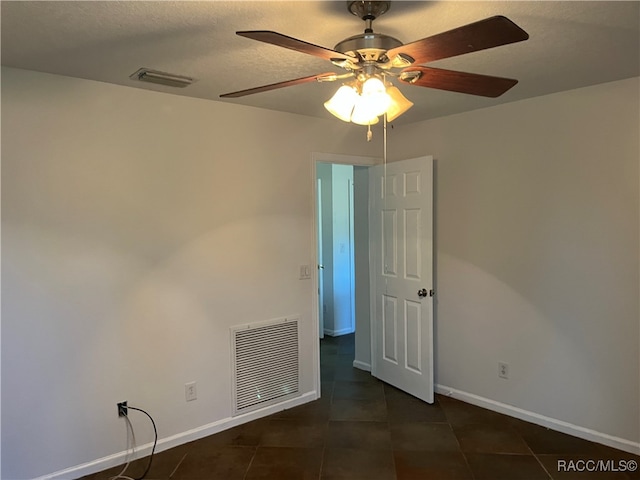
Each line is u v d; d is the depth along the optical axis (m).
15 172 2.38
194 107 2.99
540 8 1.71
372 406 3.55
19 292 2.41
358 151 3.92
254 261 3.32
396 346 3.89
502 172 3.27
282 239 3.47
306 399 3.66
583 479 2.51
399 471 2.63
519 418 3.26
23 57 2.20
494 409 3.41
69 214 2.54
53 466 2.53
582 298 2.92
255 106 3.25
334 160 3.76
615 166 2.74
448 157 3.61
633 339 2.73
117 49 2.10
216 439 3.06
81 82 2.55
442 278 3.71
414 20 1.80
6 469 2.41
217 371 3.15
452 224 3.61
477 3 1.65
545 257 3.07
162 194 2.87
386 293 3.98
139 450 2.83
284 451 2.88
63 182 2.52
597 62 2.37
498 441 2.96
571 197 2.93
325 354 4.90
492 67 2.44
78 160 2.56
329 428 3.19
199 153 3.02
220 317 3.16
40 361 2.48
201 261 3.05
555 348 3.06
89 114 2.59
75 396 2.59
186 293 2.99
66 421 2.57
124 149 2.71
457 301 3.61
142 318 2.82
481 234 3.42
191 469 2.69
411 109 3.37
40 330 2.48
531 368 3.19
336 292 5.60
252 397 3.34
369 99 1.65
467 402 3.58
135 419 2.80
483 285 3.43
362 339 4.40
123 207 2.72
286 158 3.47
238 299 3.24
